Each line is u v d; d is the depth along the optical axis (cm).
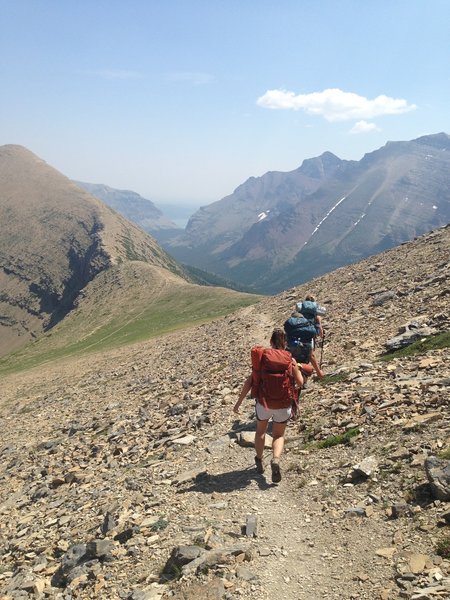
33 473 1864
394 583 608
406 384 1210
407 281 2627
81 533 1060
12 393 6044
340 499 841
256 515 861
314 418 1240
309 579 666
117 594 742
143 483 1202
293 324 1265
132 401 2586
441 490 726
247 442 1220
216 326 4541
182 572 721
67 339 16925
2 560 1117
